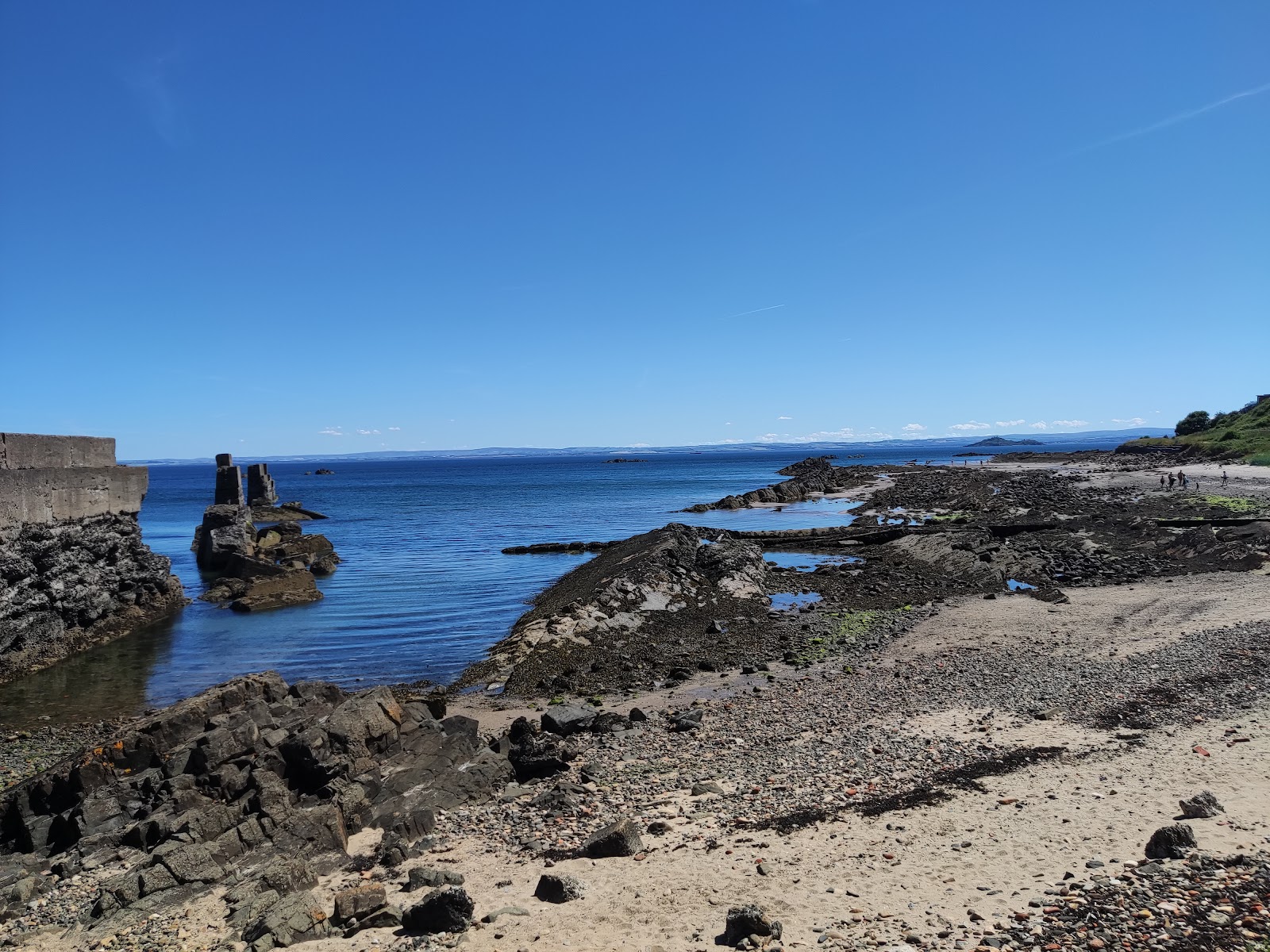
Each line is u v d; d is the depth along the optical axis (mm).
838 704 19062
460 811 14078
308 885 11078
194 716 15359
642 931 9109
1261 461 90000
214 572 50281
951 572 39000
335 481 197500
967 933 8312
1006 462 155250
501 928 9398
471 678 24359
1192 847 9539
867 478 121750
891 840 10961
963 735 15602
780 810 12617
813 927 8797
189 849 11289
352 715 15602
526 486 150500
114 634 30859
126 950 9383
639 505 100562
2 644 24797
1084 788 12109
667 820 12641
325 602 37406
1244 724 14336
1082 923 8211
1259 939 7492
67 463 29766
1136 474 91812
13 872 11664
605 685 23172
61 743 19391
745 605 33375
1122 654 21312
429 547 59000
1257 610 25031
